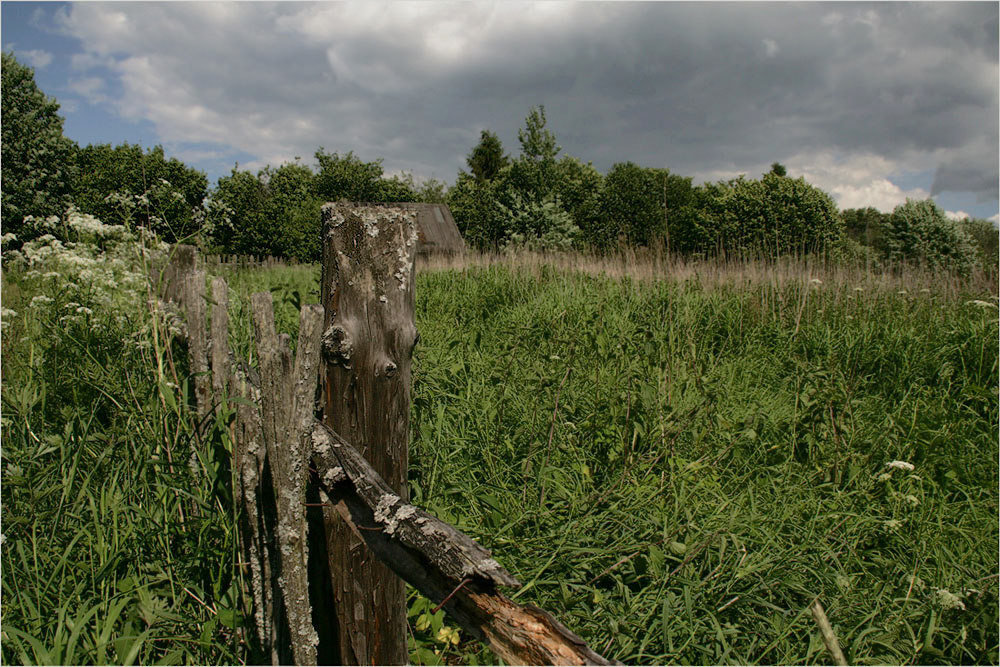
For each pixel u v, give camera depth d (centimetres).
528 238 2577
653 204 3180
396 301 196
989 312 680
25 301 446
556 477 338
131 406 290
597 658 116
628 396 375
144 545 239
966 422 484
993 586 269
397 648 207
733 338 718
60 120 3058
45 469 262
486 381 455
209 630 203
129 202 399
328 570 199
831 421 415
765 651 229
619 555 280
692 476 348
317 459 178
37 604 213
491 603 133
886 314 743
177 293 403
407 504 152
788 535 306
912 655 236
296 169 5266
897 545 320
